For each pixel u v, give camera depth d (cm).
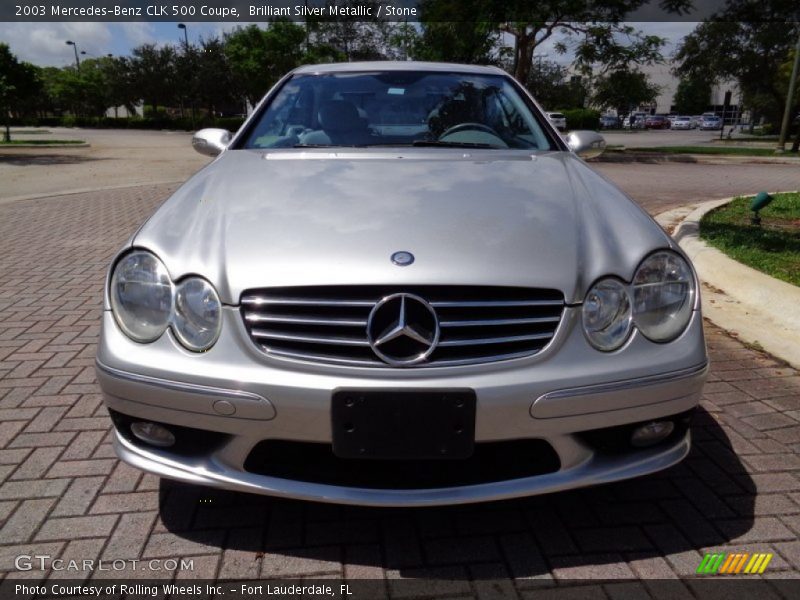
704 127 5581
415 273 186
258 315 188
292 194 231
